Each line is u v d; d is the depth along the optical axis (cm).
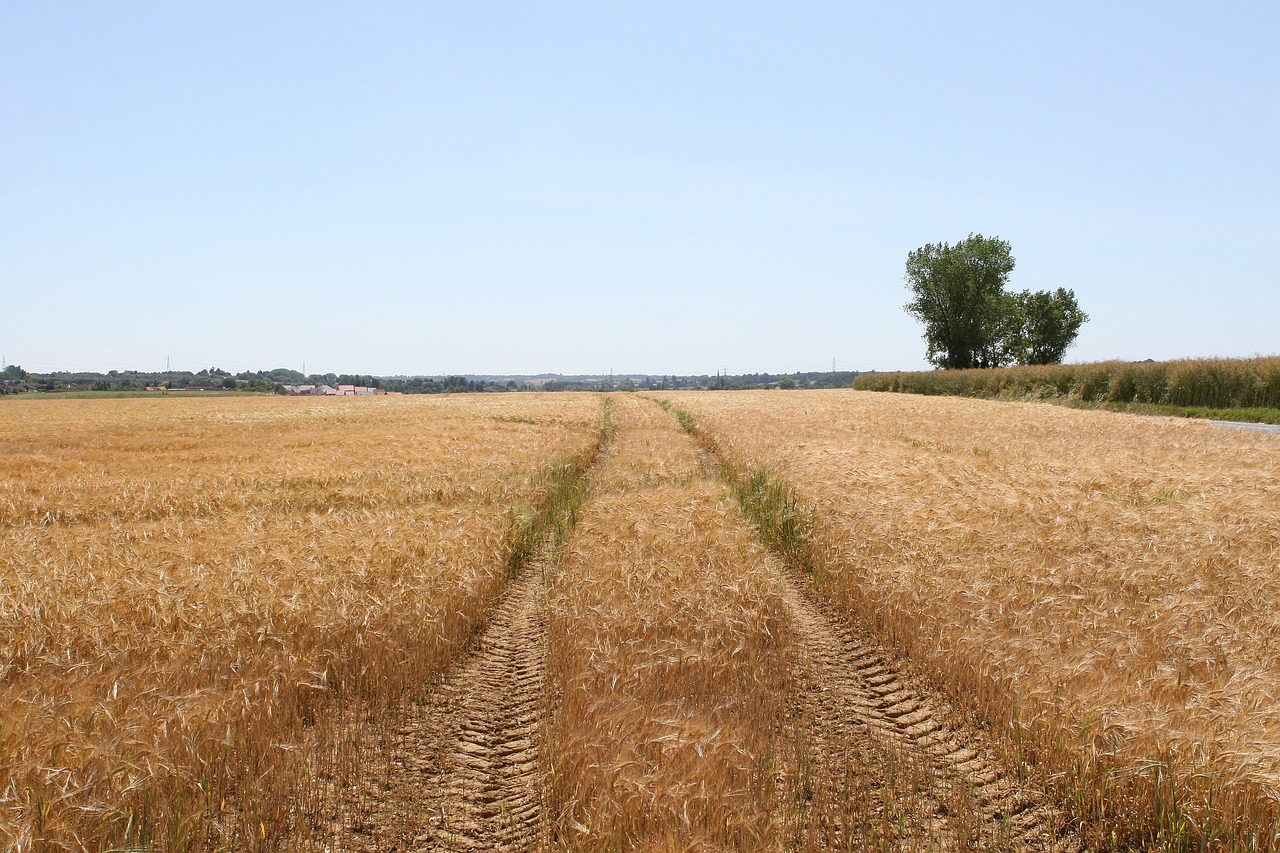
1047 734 615
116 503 1719
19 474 2125
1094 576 947
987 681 712
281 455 2533
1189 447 2278
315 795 577
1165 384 4381
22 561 1070
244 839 518
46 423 4334
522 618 1055
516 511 1470
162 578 938
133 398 8888
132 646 750
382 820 567
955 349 8550
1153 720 575
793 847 520
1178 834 508
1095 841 539
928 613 872
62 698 611
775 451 2302
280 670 702
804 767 611
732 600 899
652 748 570
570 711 661
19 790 486
